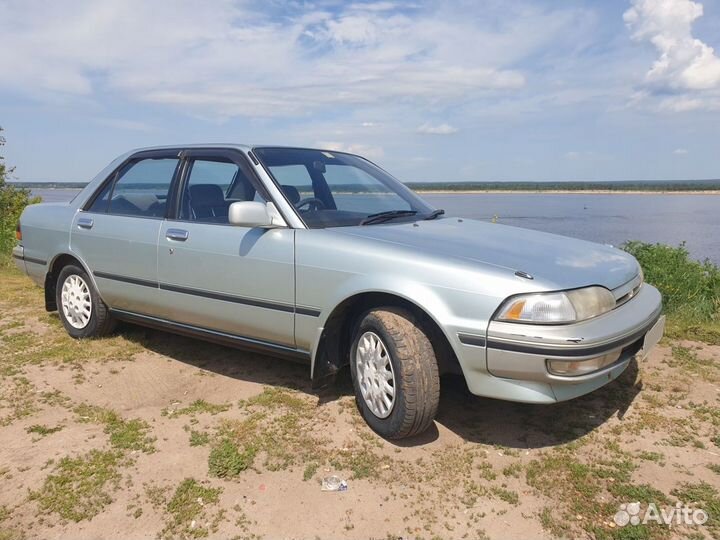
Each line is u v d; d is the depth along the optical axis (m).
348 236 3.54
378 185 4.61
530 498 2.82
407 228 3.82
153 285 4.41
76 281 5.12
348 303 3.47
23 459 3.13
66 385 4.13
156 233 4.35
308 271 3.55
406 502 2.80
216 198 4.18
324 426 3.51
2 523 2.64
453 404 3.82
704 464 3.09
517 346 2.89
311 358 3.67
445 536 2.57
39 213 5.47
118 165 4.99
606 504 2.76
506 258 3.23
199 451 3.23
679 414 3.67
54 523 2.64
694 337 5.21
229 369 4.46
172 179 4.46
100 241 4.77
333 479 2.96
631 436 3.39
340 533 2.59
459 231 3.87
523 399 2.96
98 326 5.00
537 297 2.90
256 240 3.78
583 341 2.86
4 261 9.67
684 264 6.70
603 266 3.44
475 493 2.87
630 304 3.38
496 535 2.57
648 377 4.25
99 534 2.58
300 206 3.85
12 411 3.71
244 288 3.85
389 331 3.22
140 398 3.95
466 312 3.02
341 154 4.80
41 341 5.10
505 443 3.32
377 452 3.22
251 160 4.05
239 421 3.58
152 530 2.61
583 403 3.82
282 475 3.02
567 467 3.06
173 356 4.74
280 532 2.60
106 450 3.23
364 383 3.47
